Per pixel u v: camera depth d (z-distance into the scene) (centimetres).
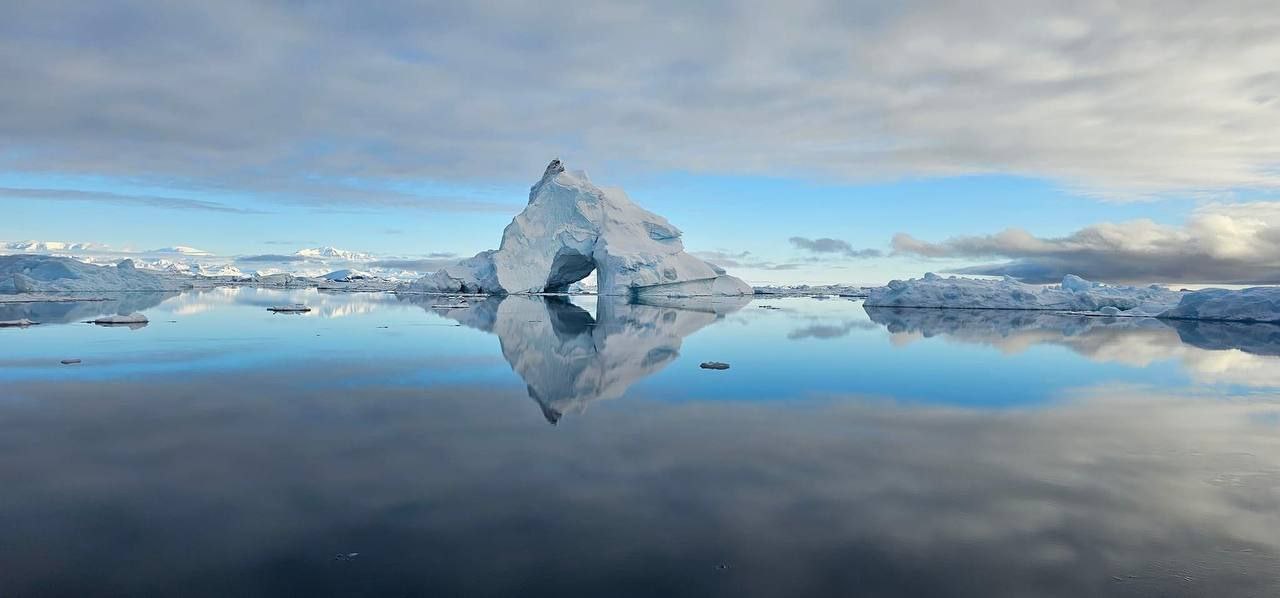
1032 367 1686
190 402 1157
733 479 775
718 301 5834
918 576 550
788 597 517
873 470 816
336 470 793
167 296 5056
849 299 7025
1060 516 677
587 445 911
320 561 565
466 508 679
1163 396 1305
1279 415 1132
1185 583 544
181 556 572
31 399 1170
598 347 2044
